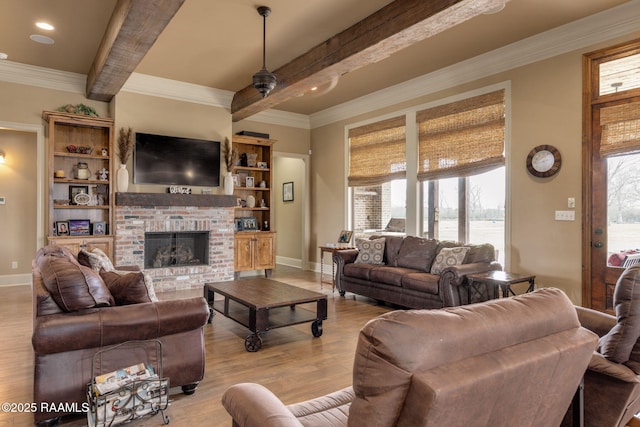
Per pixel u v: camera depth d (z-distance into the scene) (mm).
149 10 3178
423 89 5742
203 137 6340
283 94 5469
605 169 3984
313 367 3064
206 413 2346
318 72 4621
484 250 4512
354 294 5664
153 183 5887
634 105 3771
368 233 6965
